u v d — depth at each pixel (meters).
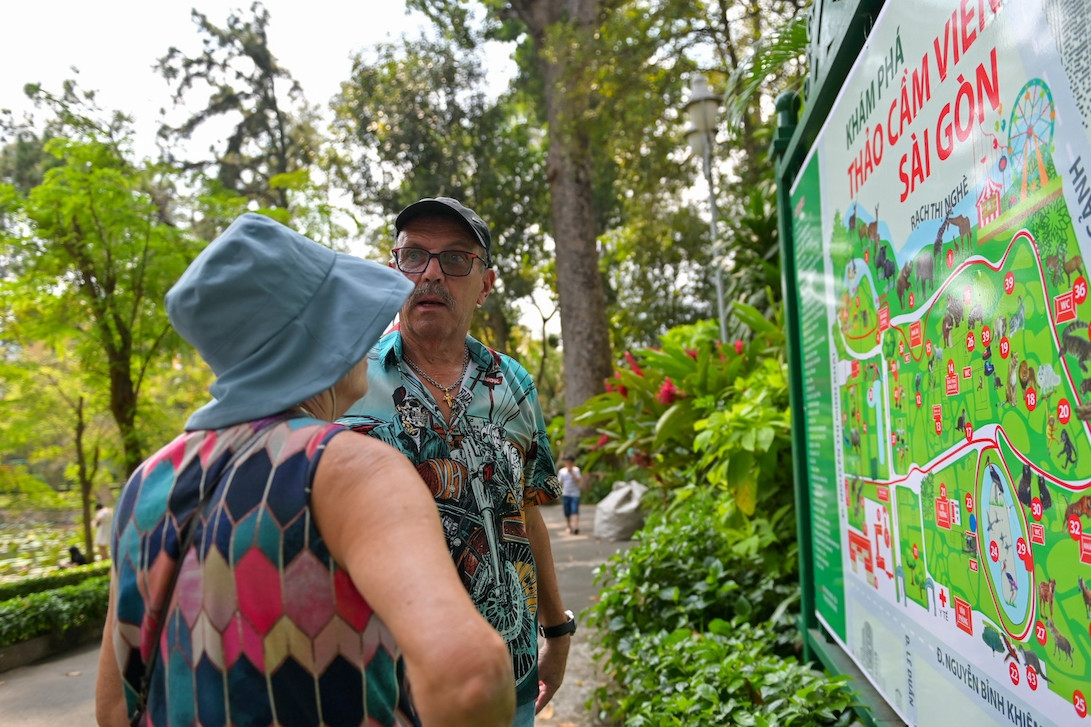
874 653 2.57
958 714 1.90
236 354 1.09
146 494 1.09
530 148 28.75
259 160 34.78
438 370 1.98
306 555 0.97
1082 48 1.25
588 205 19.53
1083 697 1.36
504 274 29.03
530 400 2.07
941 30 1.84
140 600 1.07
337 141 27.81
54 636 7.76
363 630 0.98
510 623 1.84
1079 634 1.37
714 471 4.63
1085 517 1.33
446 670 0.80
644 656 3.68
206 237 17.86
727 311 9.06
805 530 3.67
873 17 2.42
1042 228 1.42
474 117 27.17
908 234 2.12
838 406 2.94
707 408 5.53
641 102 14.46
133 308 12.36
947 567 1.95
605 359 19.27
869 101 2.40
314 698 0.96
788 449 4.50
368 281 1.16
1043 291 1.43
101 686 1.18
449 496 1.82
